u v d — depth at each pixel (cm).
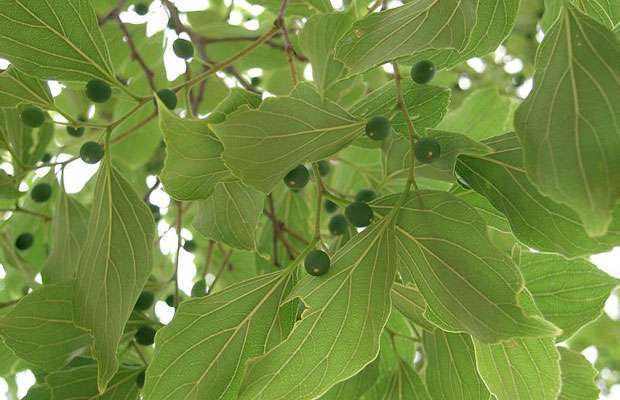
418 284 38
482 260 38
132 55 57
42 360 45
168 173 39
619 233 38
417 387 47
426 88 44
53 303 44
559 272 44
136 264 41
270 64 64
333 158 56
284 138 39
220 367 40
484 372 40
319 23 41
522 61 83
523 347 40
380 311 38
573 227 38
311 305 38
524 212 39
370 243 39
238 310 40
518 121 35
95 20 42
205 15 66
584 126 34
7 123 48
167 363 40
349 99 60
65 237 49
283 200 59
